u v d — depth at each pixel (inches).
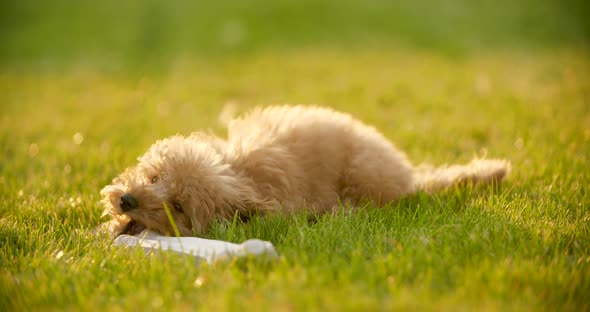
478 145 358.0
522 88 540.4
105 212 220.5
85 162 325.4
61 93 602.9
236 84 617.0
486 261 164.9
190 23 959.6
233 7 1027.3
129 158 324.2
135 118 463.8
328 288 151.4
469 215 212.7
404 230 202.8
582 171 276.1
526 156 315.9
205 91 585.3
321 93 550.0
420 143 362.3
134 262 179.6
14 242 205.8
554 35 880.9
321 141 247.4
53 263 179.8
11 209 244.4
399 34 899.4
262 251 174.4
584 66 649.0
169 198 205.5
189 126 422.0
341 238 191.6
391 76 633.0
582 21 948.0
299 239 189.9
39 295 157.8
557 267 165.6
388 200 249.1
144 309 145.3
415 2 1056.8
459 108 466.9
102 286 162.2
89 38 914.1
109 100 554.9
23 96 589.6
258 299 142.6
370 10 1008.9
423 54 782.5
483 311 136.8
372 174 246.8
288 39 876.6
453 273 161.5
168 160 210.8
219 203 207.8
